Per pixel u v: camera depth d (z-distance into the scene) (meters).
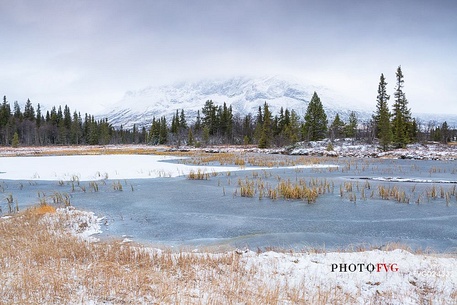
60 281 6.70
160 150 69.25
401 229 12.59
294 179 24.67
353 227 12.86
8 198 17.56
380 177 25.77
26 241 10.09
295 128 75.94
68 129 114.56
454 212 14.99
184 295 6.42
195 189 20.81
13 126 101.69
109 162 39.50
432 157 44.16
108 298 6.11
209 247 10.59
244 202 17.14
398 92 63.59
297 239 11.45
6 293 6.05
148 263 8.29
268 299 6.30
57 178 26.05
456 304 6.56
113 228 12.78
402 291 7.12
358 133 88.75
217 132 94.44
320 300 6.49
